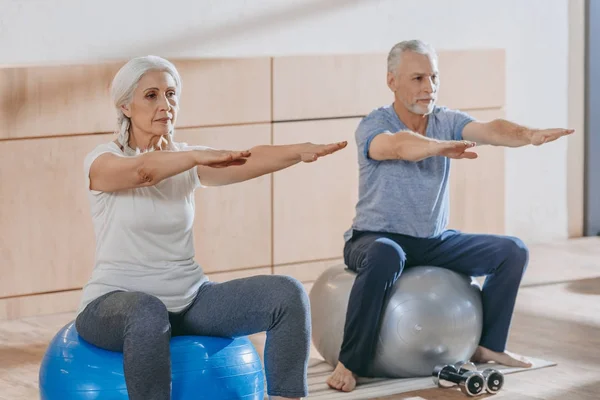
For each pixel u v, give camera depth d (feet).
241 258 18.83
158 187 9.73
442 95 20.52
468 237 13.03
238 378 9.61
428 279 12.51
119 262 9.68
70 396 9.39
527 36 21.79
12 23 16.92
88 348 9.56
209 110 18.25
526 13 21.72
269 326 9.52
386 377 12.75
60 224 17.17
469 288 12.74
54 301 17.30
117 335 9.19
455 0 20.90
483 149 20.92
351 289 12.44
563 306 16.74
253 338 15.30
